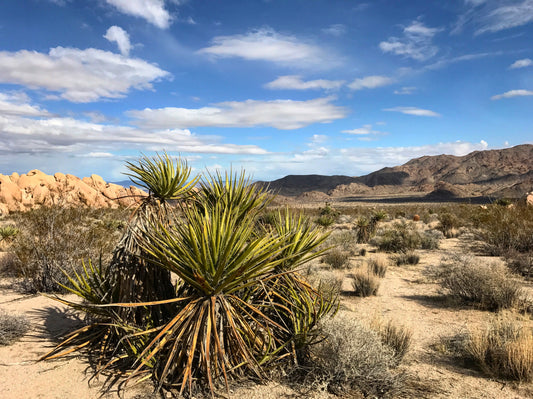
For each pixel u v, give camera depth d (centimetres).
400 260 1223
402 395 395
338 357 409
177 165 460
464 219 2370
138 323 439
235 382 399
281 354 439
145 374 409
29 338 523
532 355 428
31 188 2895
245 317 422
